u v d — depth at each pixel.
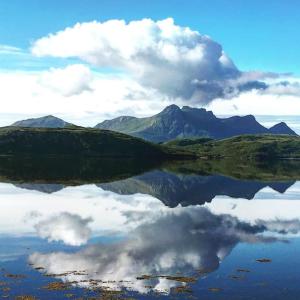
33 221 74.81
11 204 94.12
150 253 54.38
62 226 71.00
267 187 141.25
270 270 47.22
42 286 40.31
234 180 164.12
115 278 43.59
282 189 135.88
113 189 127.50
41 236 63.19
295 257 53.12
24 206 91.69
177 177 172.62
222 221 79.00
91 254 53.41
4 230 66.94
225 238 64.06
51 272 45.28
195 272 46.22
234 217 83.69
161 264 49.44
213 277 44.44
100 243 59.59
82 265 48.38
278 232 69.06
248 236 65.69
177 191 126.44
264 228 72.50
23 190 119.19
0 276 43.38
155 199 108.75
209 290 40.12
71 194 113.75
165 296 38.16
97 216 81.69
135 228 70.69
